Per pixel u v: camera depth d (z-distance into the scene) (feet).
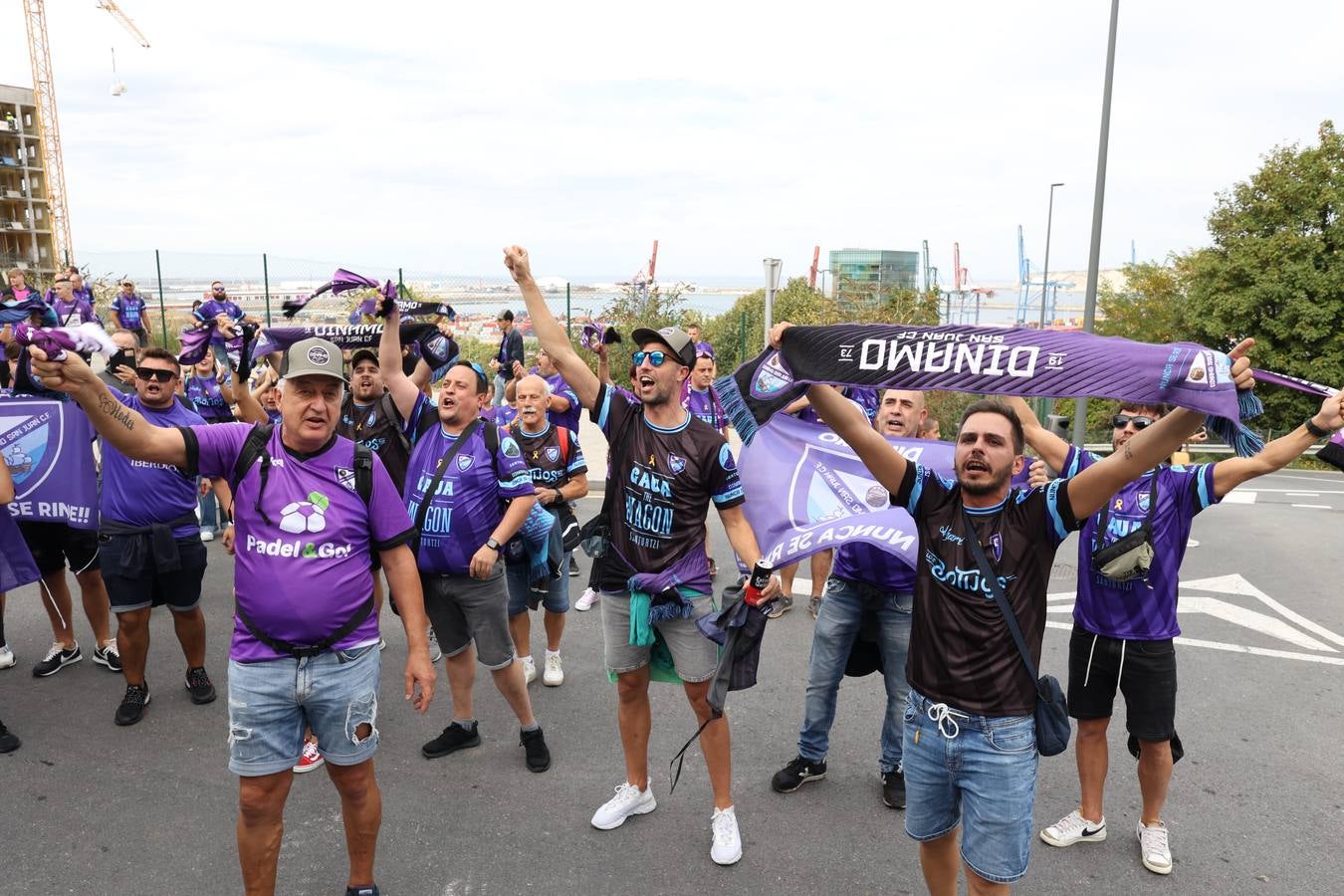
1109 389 7.70
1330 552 29.73
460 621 13.94
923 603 8.80
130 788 13.20
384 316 13.98
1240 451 7.30
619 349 59.57
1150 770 11.59
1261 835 12.40
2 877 11.03
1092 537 11.48
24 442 14.98
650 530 11.66
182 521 15.33
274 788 9.57
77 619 20.52
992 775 8.39
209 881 11.07
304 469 9.45
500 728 15.47
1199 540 31.53
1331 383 79.05
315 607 9.31
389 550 10.08
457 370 13.35
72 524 15.12
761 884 11.18
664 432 11.62
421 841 12.00
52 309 15.34
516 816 12.66
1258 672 18.60
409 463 13.64
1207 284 85.97
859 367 8.65
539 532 15.94
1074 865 11.66
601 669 18.12
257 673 9.30
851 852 11.89
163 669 17.71
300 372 9.01
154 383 15.49
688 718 15.97
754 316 73.56
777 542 13.88
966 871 8.80
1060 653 19.65
